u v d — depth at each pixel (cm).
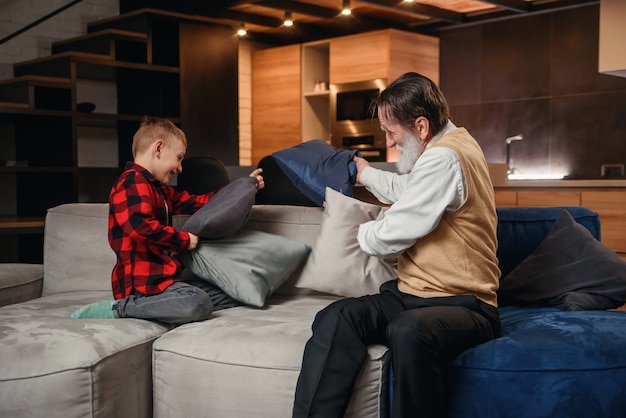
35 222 444
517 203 458
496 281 213
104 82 577
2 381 187
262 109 741
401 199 204
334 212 259
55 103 511
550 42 613
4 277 280
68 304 254
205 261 248
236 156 591
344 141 666
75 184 486
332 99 676
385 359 195
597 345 194
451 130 217
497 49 646
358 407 192
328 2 600
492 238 212
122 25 554
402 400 181
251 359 197
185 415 205
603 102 586
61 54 493
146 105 566
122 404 200
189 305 224
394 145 220
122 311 228
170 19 541
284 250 259
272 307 249
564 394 189
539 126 623
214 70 573
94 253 287
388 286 220
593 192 427
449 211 204
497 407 191
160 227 235
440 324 188
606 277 241
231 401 199
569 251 252
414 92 211
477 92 661
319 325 196
